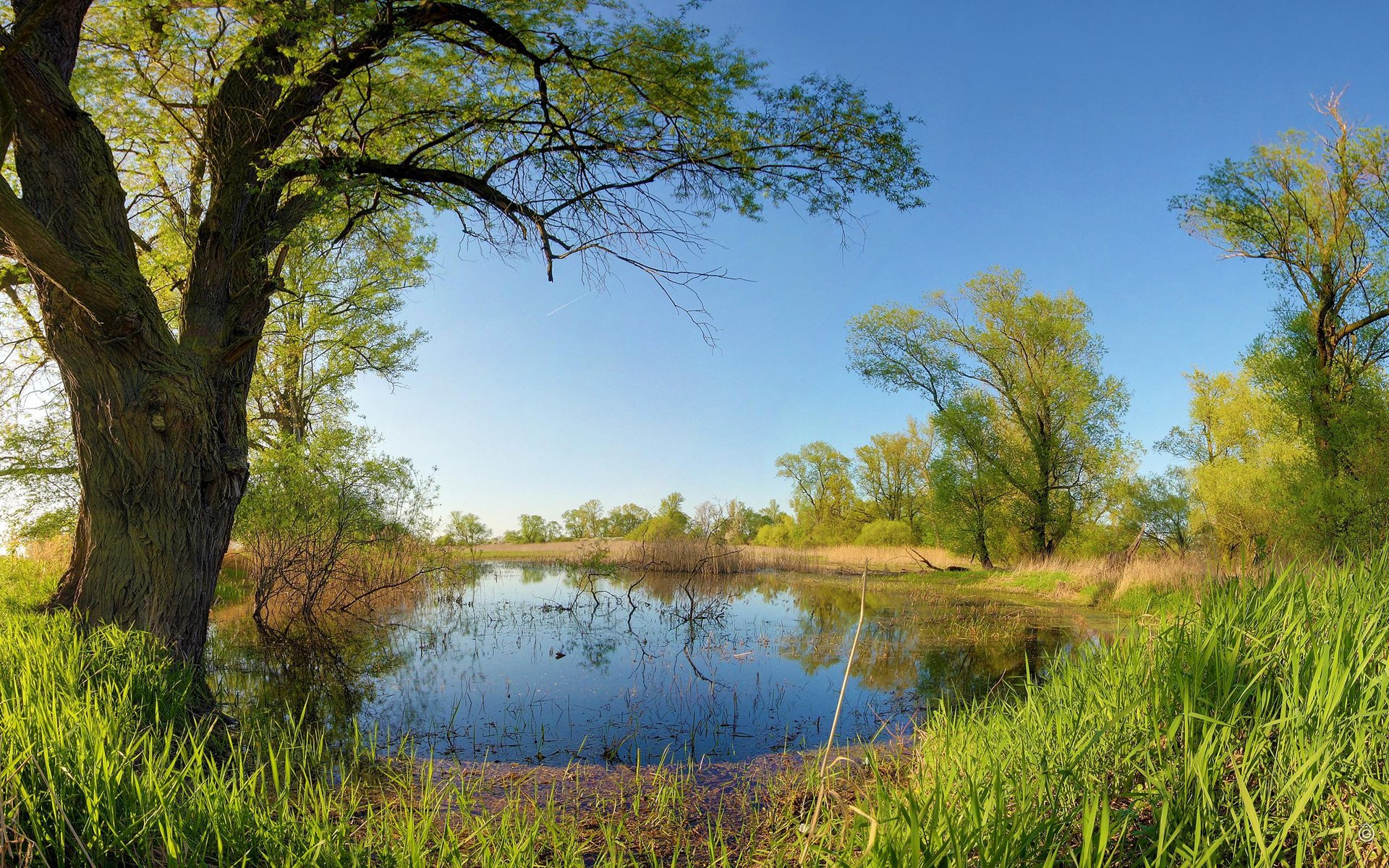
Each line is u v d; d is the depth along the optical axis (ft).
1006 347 86.22
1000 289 86.17
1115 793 9.68
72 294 19.79
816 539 169.99
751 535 203.21
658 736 21.66
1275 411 59.31
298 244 27.30
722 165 25.27
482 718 23.58
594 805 15.49
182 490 22.13
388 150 28.43
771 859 10.93
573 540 181.68
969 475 86.12
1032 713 13.28
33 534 41.16
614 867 11.26
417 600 57.57
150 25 24.68
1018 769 10.55
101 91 26.12
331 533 46.37
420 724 22.79
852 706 25.02
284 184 24.54
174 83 28.81
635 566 90.58
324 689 27.40
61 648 16.88
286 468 45.19
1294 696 9.24
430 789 12.76
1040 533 85.20
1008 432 88.22
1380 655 10.16
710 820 14.51
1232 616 12.10
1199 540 80.84
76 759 10.02
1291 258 57.41
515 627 44.32
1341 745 8.26
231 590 53.31
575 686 28.40
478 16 22.66
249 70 23.79
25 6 20.51
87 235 20.67
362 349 63.10
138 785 9.34
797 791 15.61
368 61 23.58
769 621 46.62
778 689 27.73
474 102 25.53
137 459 21.43
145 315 21.50
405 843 10.75
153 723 15.67
